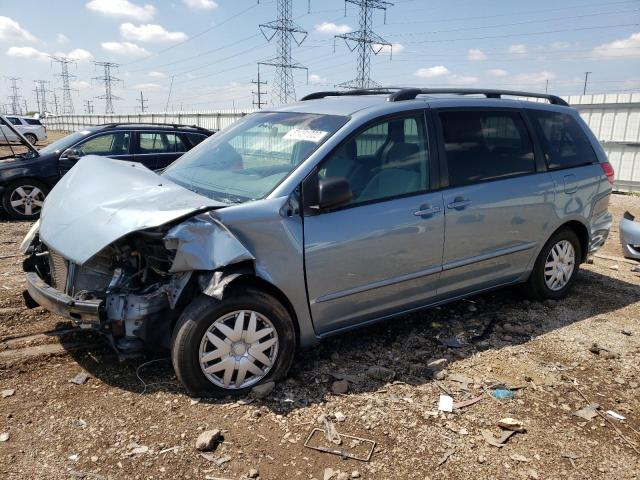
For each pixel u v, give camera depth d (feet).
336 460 9.41
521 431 10.43
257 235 10.84
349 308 12.38
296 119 13.47
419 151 13.28
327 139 12.05
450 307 16.63
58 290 11.91
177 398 11.08
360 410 10.91
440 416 10.82
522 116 15.69
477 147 14.38
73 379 11.71
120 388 11.45
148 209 10.52
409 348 13.78
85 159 14.55
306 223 11.42
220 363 10.91
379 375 12.19
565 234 16.80
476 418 10.80
